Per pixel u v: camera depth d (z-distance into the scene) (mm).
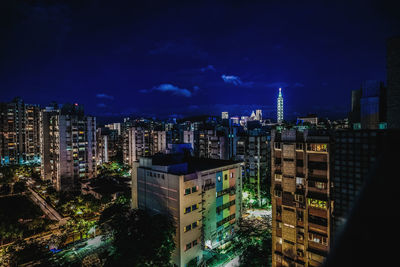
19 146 189125
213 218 68500
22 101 192125
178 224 59219
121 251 48219
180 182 58719
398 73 22719
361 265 1981
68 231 74688
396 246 2014
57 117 119062
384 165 3482
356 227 2482
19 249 63688
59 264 60750
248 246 65688
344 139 33562
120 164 185875
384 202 2672
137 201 73500
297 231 49281
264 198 105312
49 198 112312
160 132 184000
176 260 59781
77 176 122938
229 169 74562
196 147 148250
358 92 38625
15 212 92062
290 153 50250
